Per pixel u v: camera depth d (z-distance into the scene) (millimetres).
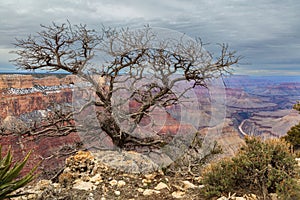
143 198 3404
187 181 3912
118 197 3439
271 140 3730
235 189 3475
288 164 3408
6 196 2748
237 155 3768
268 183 3250
